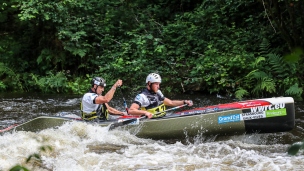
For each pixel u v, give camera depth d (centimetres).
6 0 1434
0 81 1347
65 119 782
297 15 1042
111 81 1302
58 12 1374
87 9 1445
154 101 775
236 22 1402
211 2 1450
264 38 1224
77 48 1370
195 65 1284
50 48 1404
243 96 1170
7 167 585
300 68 732
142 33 1436
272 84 1102
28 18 1354
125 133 755
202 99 1157
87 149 687
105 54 1391
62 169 589
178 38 1377
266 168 586
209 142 745
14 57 1444
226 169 584
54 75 1382
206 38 1368
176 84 1259
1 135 774
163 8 1576
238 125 737
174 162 620
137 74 1296
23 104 1139
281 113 739
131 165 607
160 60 1334
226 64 1216
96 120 780
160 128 750
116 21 1480
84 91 1302
